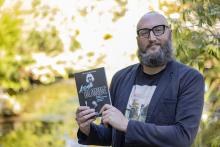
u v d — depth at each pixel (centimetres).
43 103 852
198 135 356
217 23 370
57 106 818
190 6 364
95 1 857
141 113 256
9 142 643
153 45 257
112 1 755
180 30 355
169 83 255
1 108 822
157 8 392
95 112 261
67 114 769
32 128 709
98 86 262
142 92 261
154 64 256
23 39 952
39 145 611
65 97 869
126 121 245
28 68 942
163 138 241
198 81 254
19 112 813
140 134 242
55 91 908
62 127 696
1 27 939
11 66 923
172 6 379
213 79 364
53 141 623
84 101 262
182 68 258
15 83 923
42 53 954
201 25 360
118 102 268
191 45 357
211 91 363
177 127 245
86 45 901
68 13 938
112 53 643
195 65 354
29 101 862
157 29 257
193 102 249
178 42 353
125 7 727
